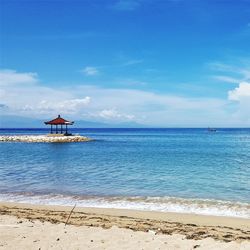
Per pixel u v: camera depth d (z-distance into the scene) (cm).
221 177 2470
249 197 1767
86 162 3566
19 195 1828
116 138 11625
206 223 1239
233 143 8138
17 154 4694
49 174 2630
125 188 2014
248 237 1017
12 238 960
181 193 1870
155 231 1076
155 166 3178
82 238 963
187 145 7212
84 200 1698
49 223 1139
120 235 994
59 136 8769
